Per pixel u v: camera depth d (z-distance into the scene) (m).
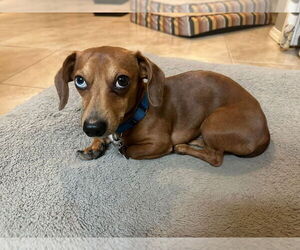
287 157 0.44
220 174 0.41
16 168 0.41
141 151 0.41
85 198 0.37
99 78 0.32
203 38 1.04
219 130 0.40
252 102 0.42
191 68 0.70
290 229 0.34
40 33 1.07
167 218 0.35
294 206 0.37
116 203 0.36
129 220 0.34
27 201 0.36
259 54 0.88
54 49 0.89
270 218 0.35
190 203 0.37
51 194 0.37
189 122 0.44
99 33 1.08
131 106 0.37
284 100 0.59
